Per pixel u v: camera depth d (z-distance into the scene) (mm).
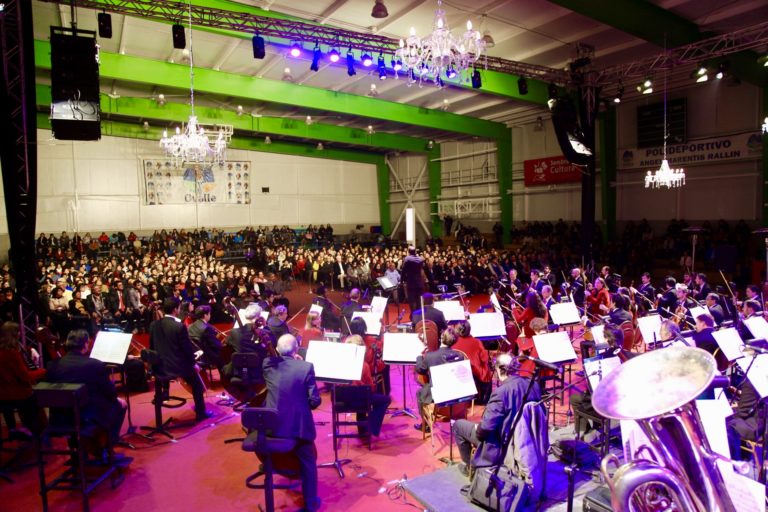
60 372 4957
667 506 2834
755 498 2879
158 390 6582
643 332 7586
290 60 15734
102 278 16672
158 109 20953
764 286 12148
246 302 13617
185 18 10180
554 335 6230
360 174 34812
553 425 6336
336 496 5047
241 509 4867
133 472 5645
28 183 7836
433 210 30156
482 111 21938
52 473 5719
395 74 14430
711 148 17750
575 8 10406
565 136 14148
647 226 19250
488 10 11852
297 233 31875
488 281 17594
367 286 18844
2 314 9508
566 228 21953
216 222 30406
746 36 11953
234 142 28594
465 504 4691
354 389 5664
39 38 14148
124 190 27781
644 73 13844
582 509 4516
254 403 4965
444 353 5840
